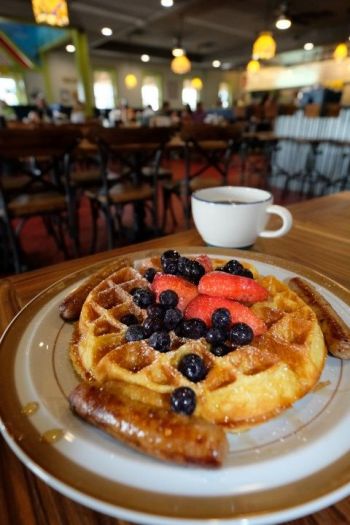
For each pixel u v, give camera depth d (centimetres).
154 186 132
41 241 154
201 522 12
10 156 93
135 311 28
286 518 13
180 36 420
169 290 25
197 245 43
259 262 34
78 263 37
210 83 675
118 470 14
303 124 237
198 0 312
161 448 15
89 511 15
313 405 18
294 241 43
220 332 23
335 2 317
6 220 102
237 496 13
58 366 21
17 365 20
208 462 14
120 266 33
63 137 98
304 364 21
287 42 458
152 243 43
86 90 420
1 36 437
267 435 17
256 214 37
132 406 16
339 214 55
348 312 25
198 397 19
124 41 478
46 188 126
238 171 314
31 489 15
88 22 375
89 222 183
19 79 486
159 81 620
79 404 17
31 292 31
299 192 246
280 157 258
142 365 23
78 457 15
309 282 30
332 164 223
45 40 455
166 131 118
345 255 39
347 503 15
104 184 120
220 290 26
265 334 24
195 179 154
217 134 131
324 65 495
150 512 13
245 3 321
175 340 24
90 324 25
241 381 20
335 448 15
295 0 313
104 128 108
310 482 14
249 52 525
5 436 15
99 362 22
